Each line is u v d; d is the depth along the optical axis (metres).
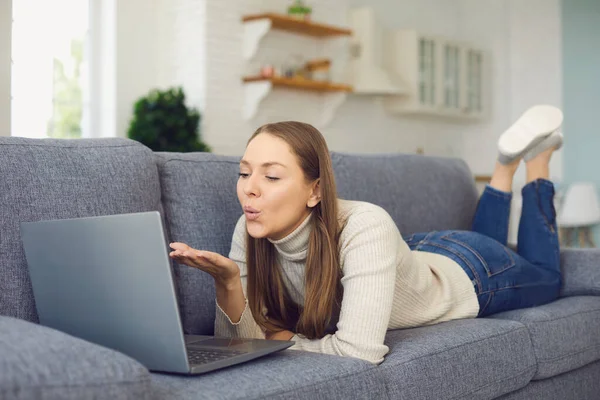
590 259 2.32
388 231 1.45
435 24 6.82
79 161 1.52
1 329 1.00
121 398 0.90
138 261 1.08
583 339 1.94
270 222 1.40
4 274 1.35
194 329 1.71
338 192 2.14
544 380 1.84
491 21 6.83
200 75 4.85
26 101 4.42
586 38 6.22
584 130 6.23
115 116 4.76
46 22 4.52
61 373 0.87
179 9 4.94
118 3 4.77
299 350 1.40
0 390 0.80
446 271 1.93
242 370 1.16
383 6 6.27
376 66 5.90
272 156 1.38
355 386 1.22
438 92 6.33
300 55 5.58
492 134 6.85
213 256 1.39
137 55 4.90
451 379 1.46
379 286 1.39
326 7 5.67
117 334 1.14
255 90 5.05
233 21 5.02
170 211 1.73
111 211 1.53
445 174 2.54
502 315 1.93
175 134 4.59
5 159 1.41
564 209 5.86
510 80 6.76
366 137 6.17
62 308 1.23
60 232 1.19
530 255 2.33
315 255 1.44
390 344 1.49
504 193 2.46
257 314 1.54
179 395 1.02
